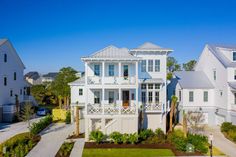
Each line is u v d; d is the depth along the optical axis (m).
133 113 29.66
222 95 36.81
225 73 35.88
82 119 44.38
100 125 31.08
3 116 42.19
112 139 28.73
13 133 33.12
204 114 38.84
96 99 33.12
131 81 30.33
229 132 31.44
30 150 25.88
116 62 31.12
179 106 39.81
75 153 24.91
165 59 33.50
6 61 44.81
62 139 30.42
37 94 65.56
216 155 24.47
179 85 40.00
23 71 53.31
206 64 42.34
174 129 34.12
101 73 32.00
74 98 43.44
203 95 38.94
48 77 129.75
